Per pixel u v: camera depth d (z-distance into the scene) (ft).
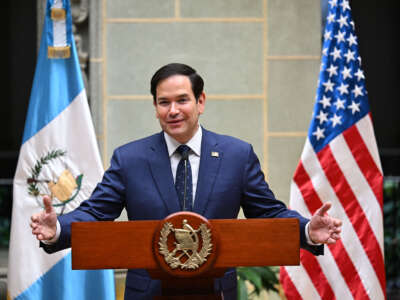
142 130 30.25
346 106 25.52
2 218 44.04
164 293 13.87
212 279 13.84
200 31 30.45
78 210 16.29
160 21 30.32
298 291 24.90
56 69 25.20
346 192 25.05
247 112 30.45
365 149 25.32
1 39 53.11
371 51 53.01
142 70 30.32
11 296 24.44
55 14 25.08
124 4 30.30
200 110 17.12
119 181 17.02
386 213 39.37
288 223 13.35
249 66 30.48
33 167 24.81
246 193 17.02
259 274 26.73
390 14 52.65
